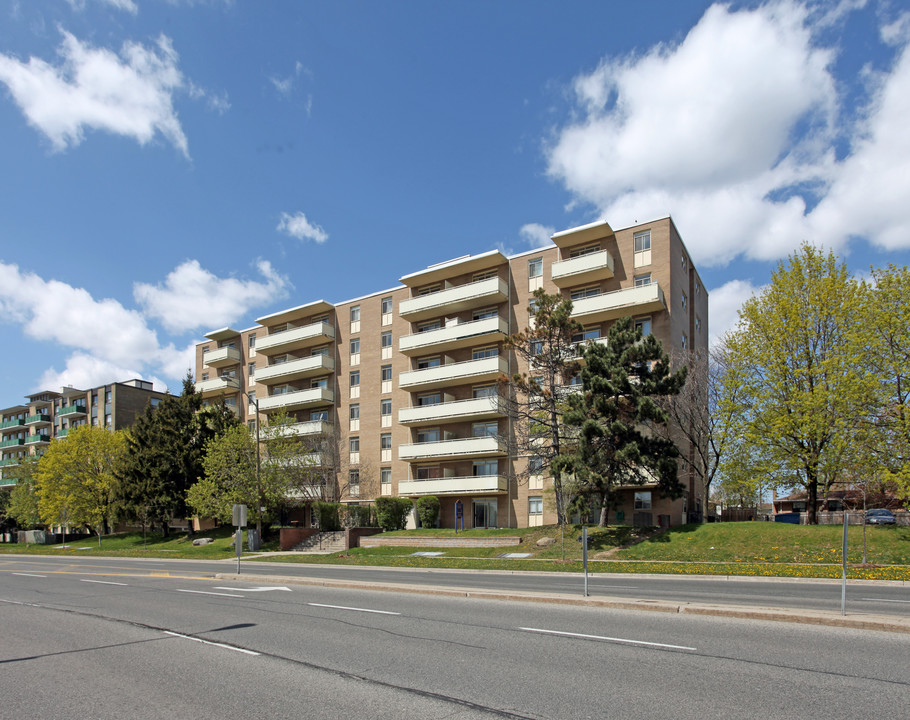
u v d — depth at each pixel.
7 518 78.06
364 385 49.53
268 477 41.62
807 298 29.91
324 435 48.09
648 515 34.84
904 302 26.05
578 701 6.42
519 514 39.69
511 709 6.21
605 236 39.38
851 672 7.38
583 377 29.70
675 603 12.28
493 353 42.88
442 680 7.33
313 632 10.52
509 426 40.72
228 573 22.91
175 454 48.16
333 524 41.31
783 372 29.66
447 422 43.84
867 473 26.31
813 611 11.37
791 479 29.62
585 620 11.27
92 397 83.56
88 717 6.24
